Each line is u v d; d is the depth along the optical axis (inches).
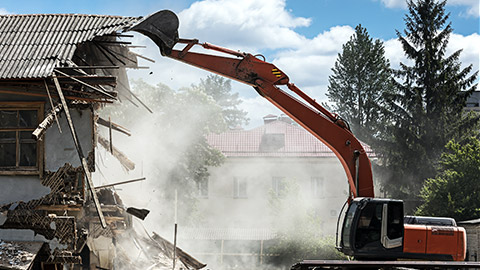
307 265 585.6
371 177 667.4
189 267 876.0
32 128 653.3
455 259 645.3
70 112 663.1
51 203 648.4
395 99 2229.3
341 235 656.4
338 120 672.4
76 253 664.4
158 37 650.2
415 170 2106.3
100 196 731.4
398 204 640.4
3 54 656.4
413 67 2226.9
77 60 717.9
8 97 650.8
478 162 1459.2
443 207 1438.2
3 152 652.7
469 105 3026.6
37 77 615.8
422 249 643.5
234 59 668.1
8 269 581.3
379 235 633.6
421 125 2154.3
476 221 1208.2
